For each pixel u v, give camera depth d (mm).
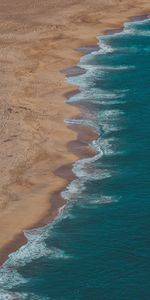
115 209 53719
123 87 75125
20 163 59062
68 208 54156
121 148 62625
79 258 48812
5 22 90688
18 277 47531
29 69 77875
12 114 66812
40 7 96125
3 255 49500
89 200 55125
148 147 62625
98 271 47562
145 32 90625
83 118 68062
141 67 80312
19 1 98312
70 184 57250
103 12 95625
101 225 51969
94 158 60969
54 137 63750
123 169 59219
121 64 81188
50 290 46281
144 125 66750
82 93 73438
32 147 61406
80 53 83750
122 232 51031
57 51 83562
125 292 45688
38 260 48906
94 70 79438
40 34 87125
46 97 71688
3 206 53938
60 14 93688
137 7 98062
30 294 46031
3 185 56156
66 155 61219
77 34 88625
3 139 62219
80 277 47188
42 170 58781
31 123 65500
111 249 49406
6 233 51344
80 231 51500
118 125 66875
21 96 71188
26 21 91188
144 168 59219
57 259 48906
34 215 53250
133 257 48469
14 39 85438
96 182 57469
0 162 58969
